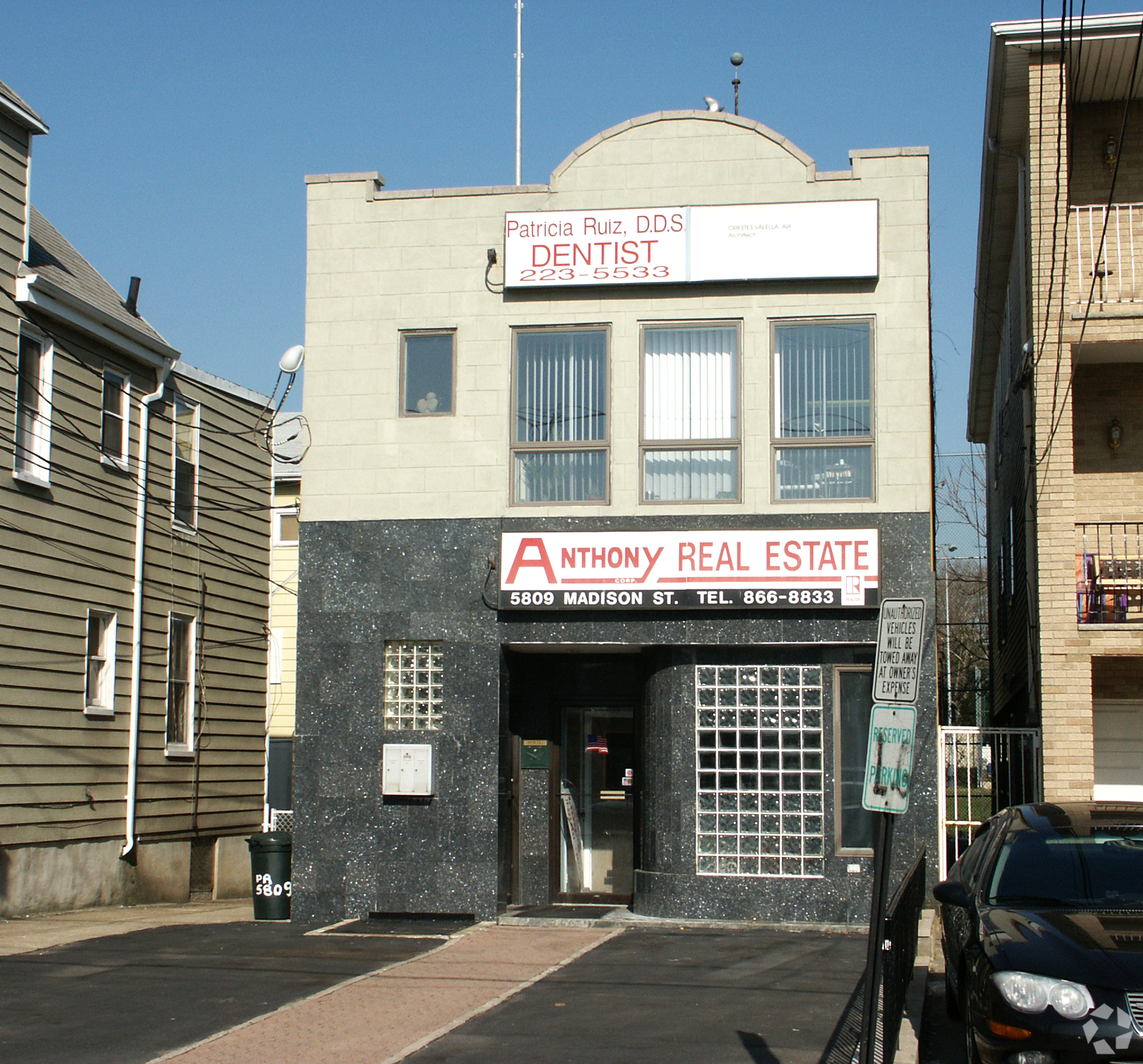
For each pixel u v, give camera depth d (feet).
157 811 67.82
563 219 49.01
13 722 56.18
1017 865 29.12
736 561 46.52
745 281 48.01
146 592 67.56
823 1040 29.35
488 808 47.50
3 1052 28.63
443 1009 32.78
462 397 49.32
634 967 38.09
